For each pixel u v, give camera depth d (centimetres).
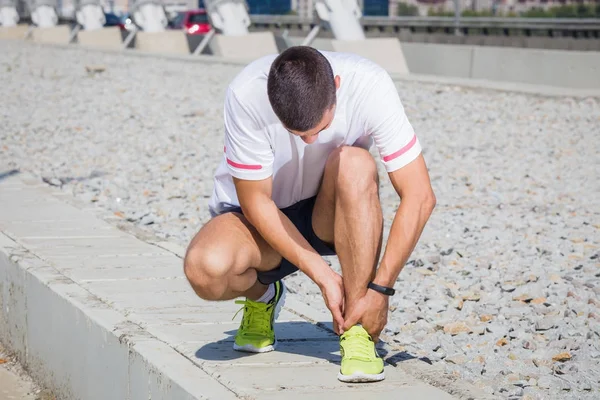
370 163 355
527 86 1641
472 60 1934
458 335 499
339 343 405
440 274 623
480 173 990
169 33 2770
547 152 1104
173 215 804
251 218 362
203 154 1115
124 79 1945
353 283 357
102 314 452
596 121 1319
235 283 369
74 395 473
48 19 3391
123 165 1054
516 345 486
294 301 500
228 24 2478
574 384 430
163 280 525
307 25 2641
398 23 2364
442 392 355
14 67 2197
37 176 988
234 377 368
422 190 351
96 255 574
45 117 1433
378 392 353
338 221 356
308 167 366
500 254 675
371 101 347
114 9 5225
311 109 319
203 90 1739
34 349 526
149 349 400
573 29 1936
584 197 877
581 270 630
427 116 1385
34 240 608
